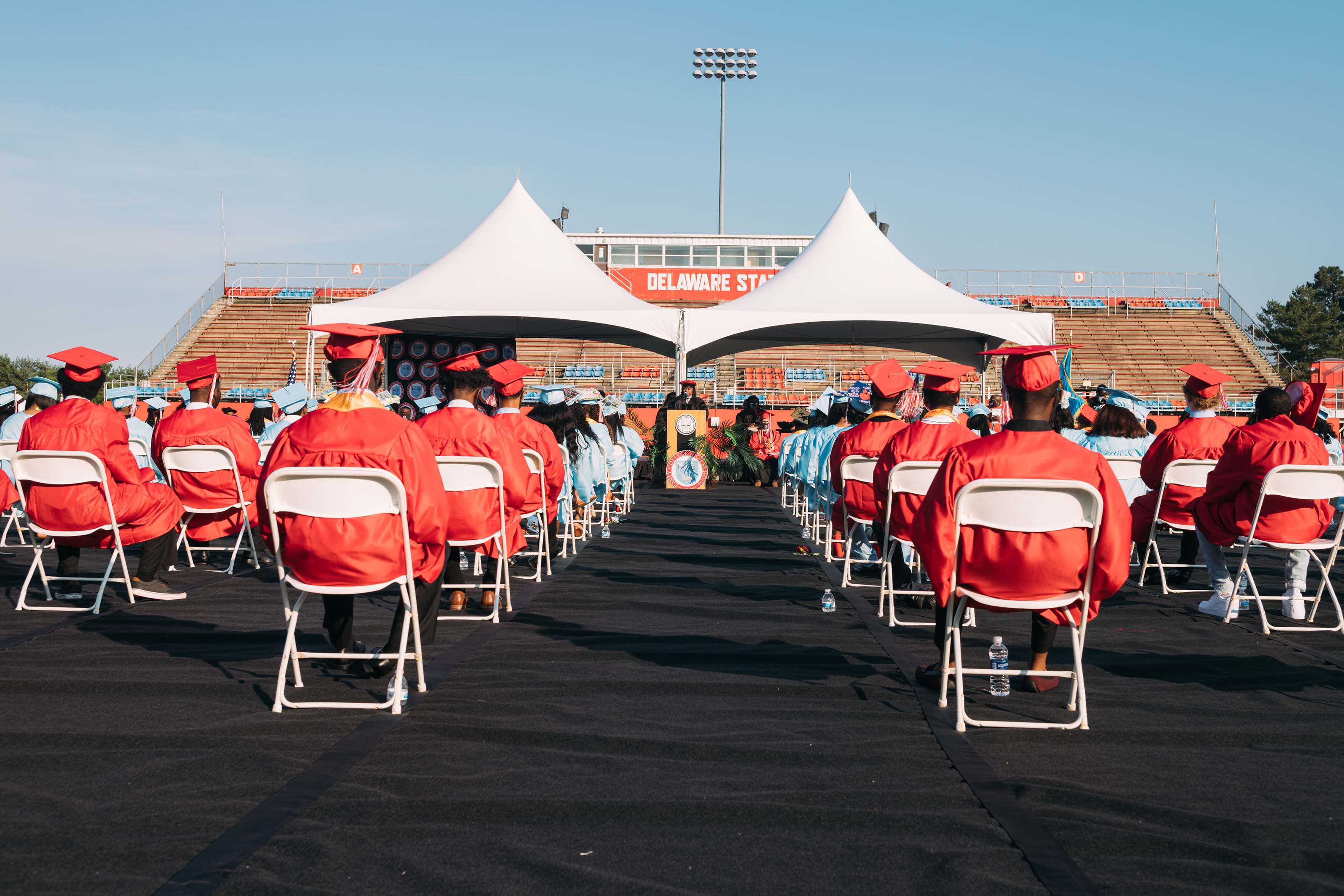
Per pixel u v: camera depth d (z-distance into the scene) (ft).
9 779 9.94
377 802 9.37
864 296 52.70
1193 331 121.80
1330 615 20.04
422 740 11.32
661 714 12.51
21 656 15.07
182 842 8.47
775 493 52.44
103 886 7.64
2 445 26.99
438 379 60.34
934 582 12.34
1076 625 12.27
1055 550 11.62
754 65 121.49
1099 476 11.91
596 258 116.67
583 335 62.59
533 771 10.36
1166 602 21.56
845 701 13.25
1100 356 116.06
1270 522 18.66
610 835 8.78
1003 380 12.42
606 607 20.18
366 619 18.61
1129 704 13.28
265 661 15.07
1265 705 13.29
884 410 22.48
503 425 19.35
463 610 19.57
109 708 12.48
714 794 9.73
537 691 13.47
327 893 7.59
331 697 13.03
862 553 26.11
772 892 7.71
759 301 52.60
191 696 13.03
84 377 18.92
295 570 12.41
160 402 41.93
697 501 46.93
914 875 8.03
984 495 11.64
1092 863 8.27
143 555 20.31
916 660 15.55
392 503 12.22
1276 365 118.21
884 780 10.21
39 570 20.59
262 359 107.55
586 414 32.89
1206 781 10.33
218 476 23.49
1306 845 8.71
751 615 19.44
